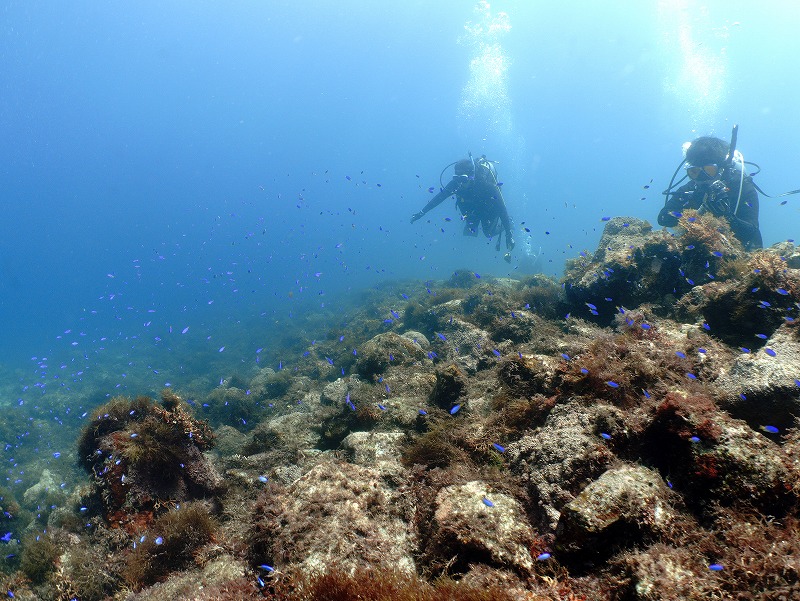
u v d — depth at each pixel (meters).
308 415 7.30
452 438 4.29
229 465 6.30
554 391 4.20
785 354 3.62
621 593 2.23
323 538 3.16
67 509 6.22
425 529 3.21
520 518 2.99
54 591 4.43
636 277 6.66
